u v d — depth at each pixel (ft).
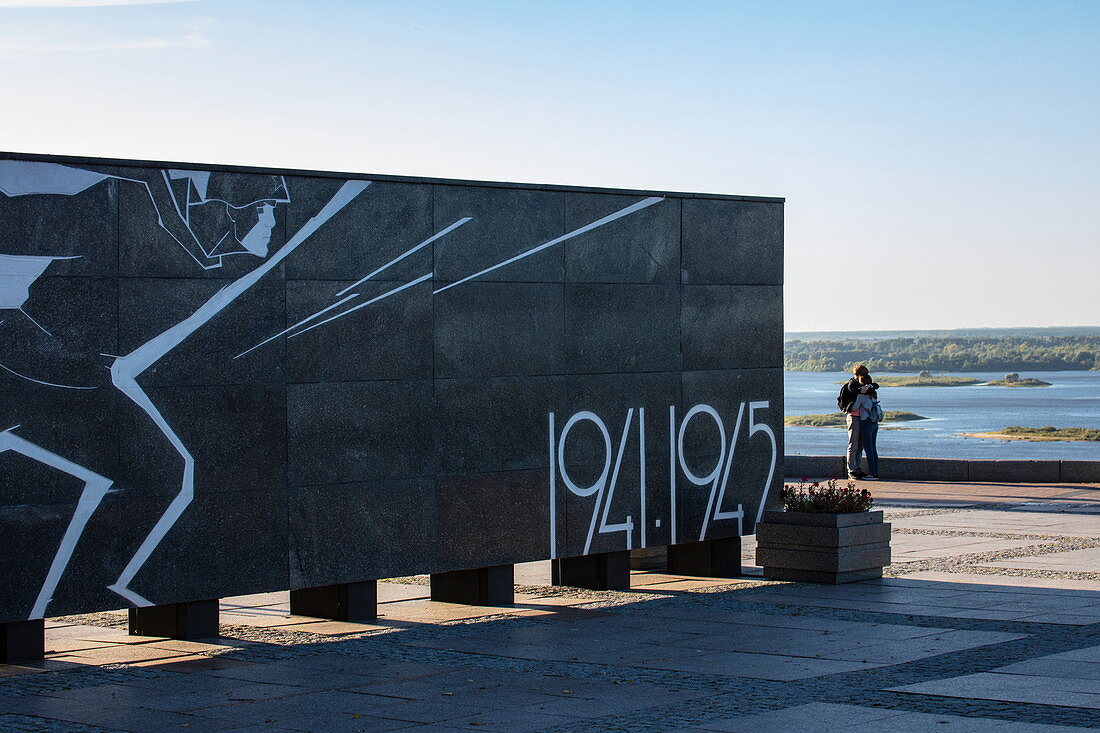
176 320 37.09
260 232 38.55
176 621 38.91
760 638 38.11
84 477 35.63
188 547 37.32
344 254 40.19
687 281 48.55
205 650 37.17
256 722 28.96
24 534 34.73
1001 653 35.37
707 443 49.21
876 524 49.11
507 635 39.14
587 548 45.80
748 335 50.52
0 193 34.42
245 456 38.29
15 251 34.65
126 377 36.29
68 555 35.40
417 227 41.65
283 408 38.99
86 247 35.68
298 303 39.29
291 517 39.17
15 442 34.60
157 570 36.81
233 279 38.09
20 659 35.60
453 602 45.19
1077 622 39.96
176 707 30.40
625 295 46.78
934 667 33.73
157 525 36.78
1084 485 87.04
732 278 49.96
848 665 34.14
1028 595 45.14
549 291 44.78
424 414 41.88
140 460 36.50
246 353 38.29
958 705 29.43
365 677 33.50
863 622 40.50
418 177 41.57
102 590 35.91
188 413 37.32
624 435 46.78
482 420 43.21
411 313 41.57
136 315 36.47
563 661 35.32
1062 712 28.63
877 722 28.02
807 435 312.71
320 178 39.70
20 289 34.71
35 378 34.91
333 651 36.88
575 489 45.52
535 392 44.45
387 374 41.09
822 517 48.14
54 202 35.22
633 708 29.78
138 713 29.86
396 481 41.29
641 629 39.88
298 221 39.27
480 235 43.09
